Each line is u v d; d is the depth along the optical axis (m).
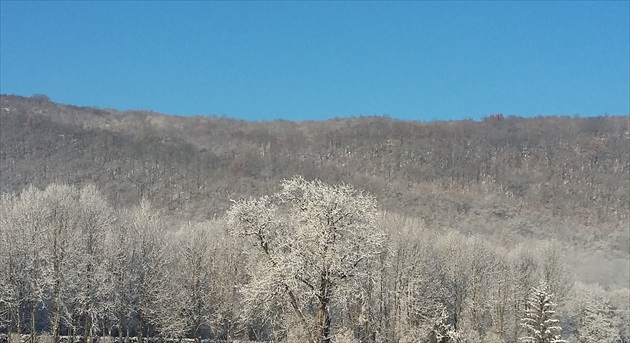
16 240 57.88
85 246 61.44
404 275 66.62
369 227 29.28
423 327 54.88
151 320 63.84
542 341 52.28
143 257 64.50
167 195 125.50
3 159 130.00
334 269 28.06
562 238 131.50
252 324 57.03
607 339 80.31
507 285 79.88
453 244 84.31
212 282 64.06
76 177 128.38
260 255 31.16
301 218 28.80
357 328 52.31
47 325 73.38
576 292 90.56
